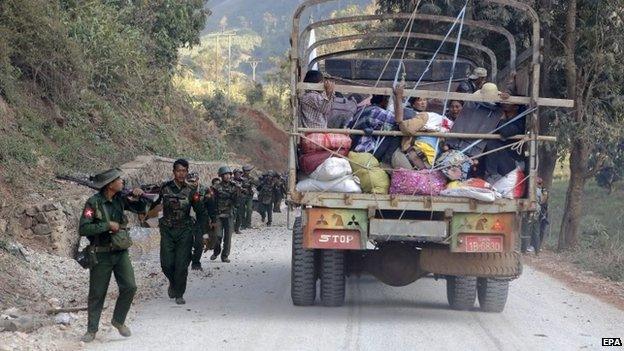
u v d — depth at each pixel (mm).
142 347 8492
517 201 10250
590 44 20531
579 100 20609
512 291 13359
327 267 10992
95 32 26281
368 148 10359
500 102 10406
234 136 59188
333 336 9211
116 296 11695
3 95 18688
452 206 10125
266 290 12898
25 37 20016
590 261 17406
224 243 16594
